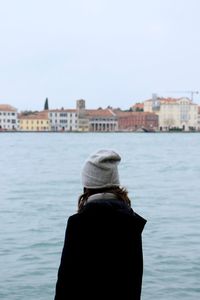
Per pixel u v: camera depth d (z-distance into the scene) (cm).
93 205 413
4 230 1845
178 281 1220
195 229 1847
